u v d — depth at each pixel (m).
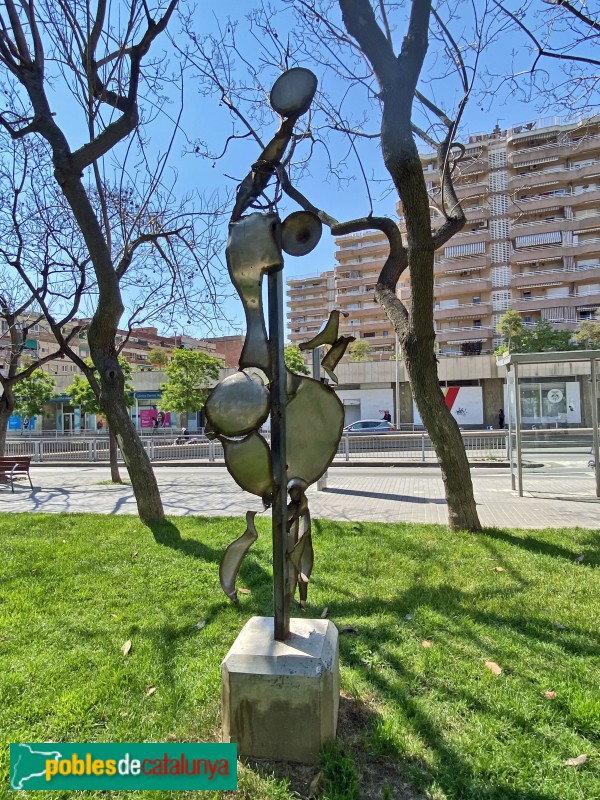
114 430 7.11
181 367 29.08
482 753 2.18
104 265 6.61
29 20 6.16
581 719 2.37
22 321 14.67
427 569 4.64
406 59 4.80
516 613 3.59
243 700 2.22
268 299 2.43
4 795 2.02
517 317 39.28
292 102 2.35
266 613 3.72
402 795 2.00
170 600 4.03
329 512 7.78
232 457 2.37
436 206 6.73
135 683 2.79
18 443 20.27
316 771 2.12
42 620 3.64
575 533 5.83
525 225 44.59
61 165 6.24
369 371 39.06
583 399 9.68
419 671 2.84
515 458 9.88
